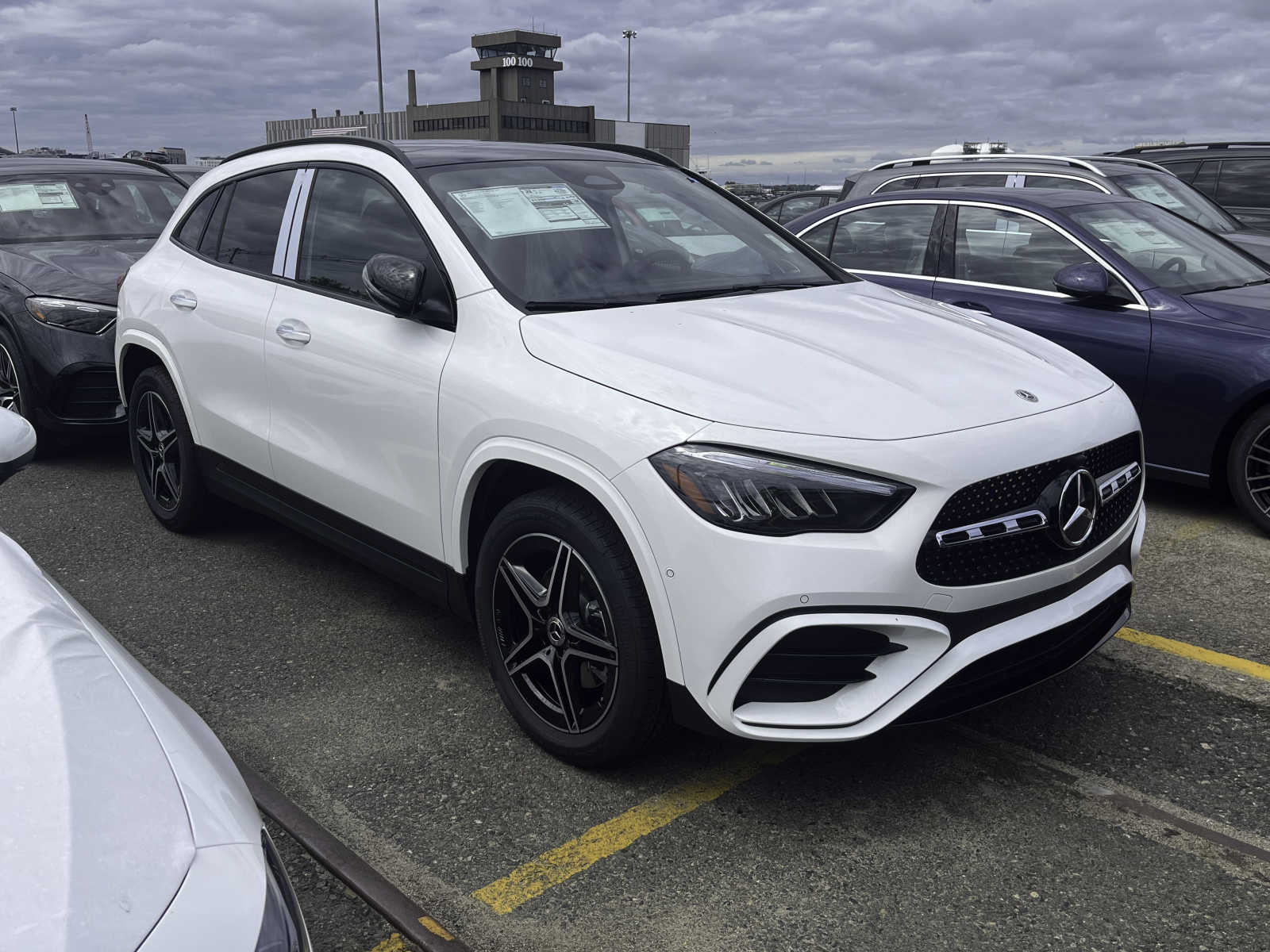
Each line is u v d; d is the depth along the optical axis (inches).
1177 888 94.1
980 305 213.6
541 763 115.3
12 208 268.5
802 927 89.8
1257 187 383.2
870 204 242.8
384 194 136.5
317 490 141.7
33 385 228.4
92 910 44.8
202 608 157.4
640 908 92.4
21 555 76.4
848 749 117.4
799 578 91.1
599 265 128.1
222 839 51.8
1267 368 178.2
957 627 96.3
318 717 125.8
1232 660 138.5
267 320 147.8
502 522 112.4
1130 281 196.9
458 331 119.6
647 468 96.1
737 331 114.4
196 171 401.7
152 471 187.9
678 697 98.9
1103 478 109.5
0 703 55.9
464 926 90.3
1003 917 90.6
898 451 94.0
